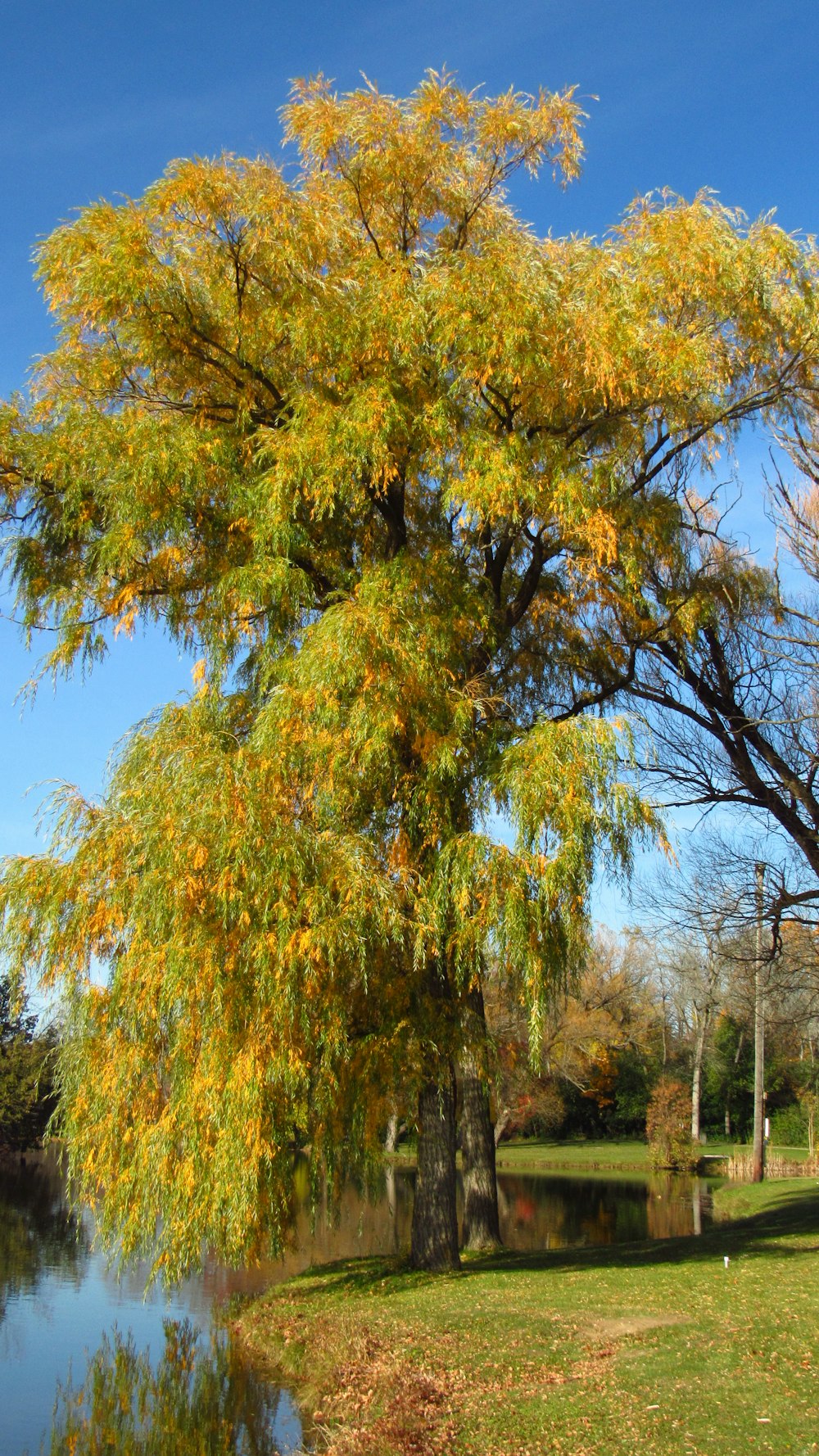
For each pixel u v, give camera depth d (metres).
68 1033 11.12
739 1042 49.19
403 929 11.20
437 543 13.55
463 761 11.72
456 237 14.25
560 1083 55.31
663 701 18.05
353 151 13.42
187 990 9.91
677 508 14.17
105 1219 10.79
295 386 12.89
